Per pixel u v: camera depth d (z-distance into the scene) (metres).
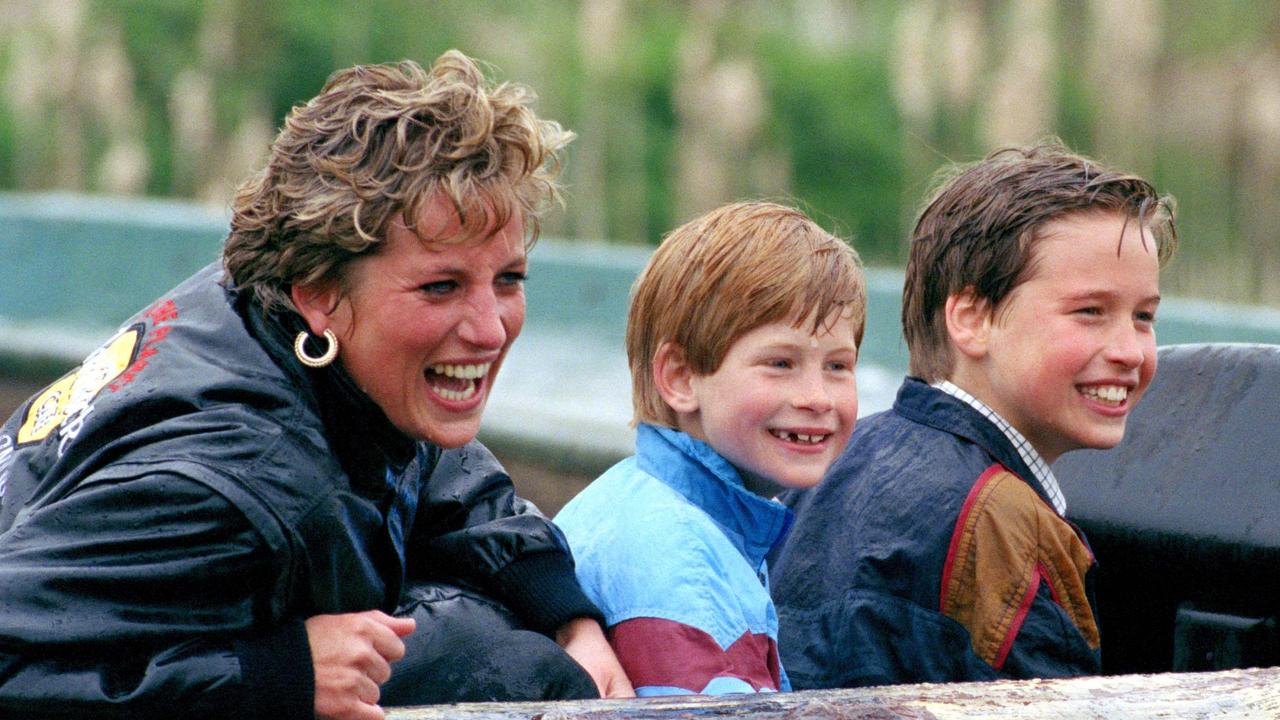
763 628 7.18
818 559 8.05
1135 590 8.77
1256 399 8.64
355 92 5.91
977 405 8.20
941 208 8.57
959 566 7.57
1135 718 5.34
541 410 14.85
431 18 67.81
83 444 5.68
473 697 6.58
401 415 5.95
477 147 5.78
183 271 32.66
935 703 5.37
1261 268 56.41
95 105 55.94
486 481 7.64
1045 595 7.60
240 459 5.51
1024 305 8.07
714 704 5.31
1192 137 58.41
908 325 8.84
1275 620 8.30
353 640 5.43
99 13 60.62
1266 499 8.28
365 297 5.80
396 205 5.68
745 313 7.20
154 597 5.27
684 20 67.81
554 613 7.01
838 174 66.44
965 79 52.06
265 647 5.35
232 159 55.12
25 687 5.09
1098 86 57.38
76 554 5.24
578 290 30.48
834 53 69.81
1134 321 8.10
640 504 7.39
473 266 5.83
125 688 5.16
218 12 63.06
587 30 62.59
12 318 32.88
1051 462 8.45
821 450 7.38
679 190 58.12
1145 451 8.84
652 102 63.62
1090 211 8.07
